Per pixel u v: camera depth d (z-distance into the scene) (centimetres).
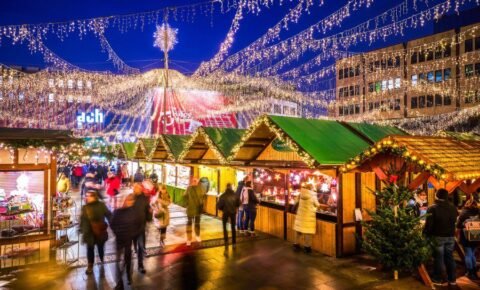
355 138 1096
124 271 795
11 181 941
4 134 875
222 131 1365
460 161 749
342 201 934
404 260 746
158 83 2378
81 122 3294
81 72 2791
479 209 791
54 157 912
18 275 778
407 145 718
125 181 2339
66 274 788
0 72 2341
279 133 995
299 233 989
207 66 2158
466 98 4403
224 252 956
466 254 775
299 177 1120
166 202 1020
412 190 780
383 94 5403
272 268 838
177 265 850
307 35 1502
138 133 2498
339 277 784
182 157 1459
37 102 3297
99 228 793
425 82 4850
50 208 887
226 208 1021
